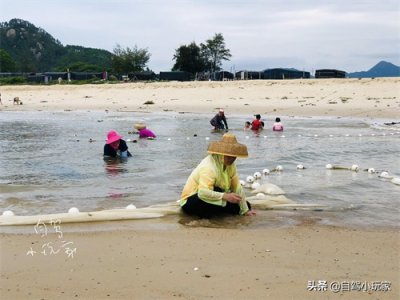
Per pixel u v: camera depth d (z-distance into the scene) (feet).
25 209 23.98
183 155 42.91
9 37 554.05
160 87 153.69
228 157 22.38
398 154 44.11
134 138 57.31
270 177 32.63
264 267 15.20
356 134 62.80
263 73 232.53
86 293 13.19
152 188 29.07
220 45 290.35
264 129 69.87
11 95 158.51
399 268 15.29
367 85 125.49
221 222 21.26
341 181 31.07
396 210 23.68
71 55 517.96
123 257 16.07
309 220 21.66
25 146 49.37
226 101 121.70
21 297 12.98
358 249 17.21
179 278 14.21
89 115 100.58
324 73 213.46
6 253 16.48
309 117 91.35
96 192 27.94
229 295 13.05
